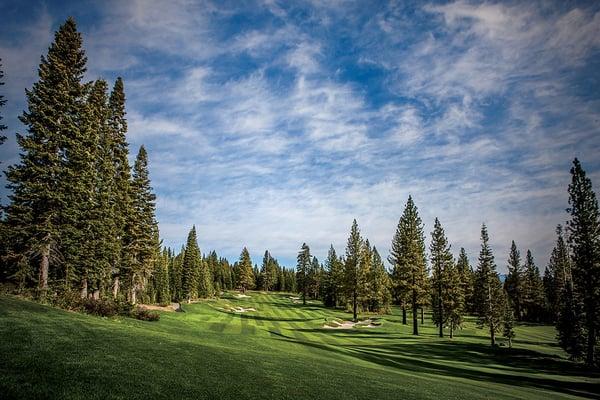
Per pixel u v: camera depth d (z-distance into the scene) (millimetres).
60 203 33562
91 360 15273
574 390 29859
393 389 19625
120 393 12383
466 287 93625
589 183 46438
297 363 23312
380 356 37188
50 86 34594
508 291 103312
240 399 14016
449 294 63844
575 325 45719
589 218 45719
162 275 81250
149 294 78312
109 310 35000
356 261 76250
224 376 16750
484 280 57906
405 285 62031
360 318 75875
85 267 38500
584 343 44406
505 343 56156
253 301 117062
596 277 43969
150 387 13453
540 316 99250
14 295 30688
